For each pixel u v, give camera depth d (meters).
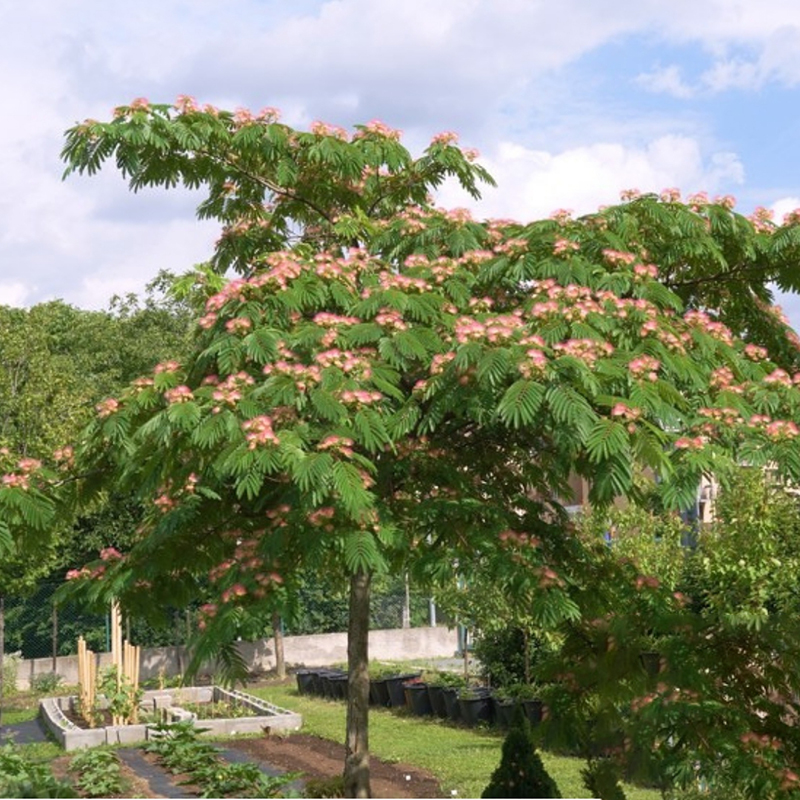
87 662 23.47
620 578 9.85
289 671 32.19
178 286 10.12
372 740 19.44
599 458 7.64
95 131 10.25
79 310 34.28
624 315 8.95
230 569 8.68
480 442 10.29
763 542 13.05
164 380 9.43
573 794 13.59
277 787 14.34
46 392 22.44
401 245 10.58
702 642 7.18
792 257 10.50
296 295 9.25
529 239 9.84
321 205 12.04
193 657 8.26
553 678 7.66
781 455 8.36
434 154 11.48
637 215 10.23
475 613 19.88
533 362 7.90
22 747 19.22
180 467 9.42
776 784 6.29
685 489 7.93
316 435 8.38
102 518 29.78
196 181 11.51
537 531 9.98
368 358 8.93
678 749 6.67
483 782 15.30
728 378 9.20
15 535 9.73
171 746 17.39
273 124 10.99
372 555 8.14
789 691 7.13
